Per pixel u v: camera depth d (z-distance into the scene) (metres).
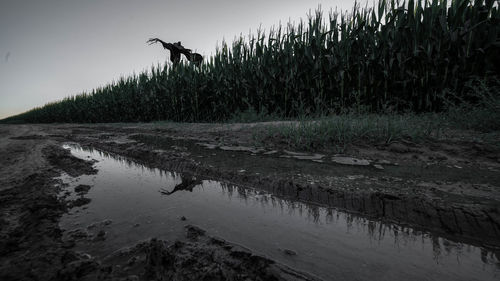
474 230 1.30
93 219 1.51
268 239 1.29
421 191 1.69
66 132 8.33
